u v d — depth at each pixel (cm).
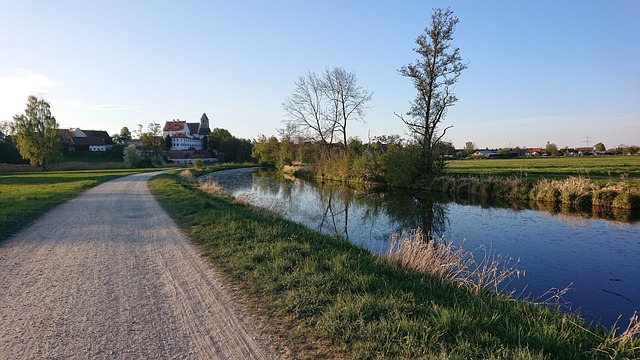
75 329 422
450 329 404
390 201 2233
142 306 489
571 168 3816
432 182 2708
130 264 684
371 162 3350
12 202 1488
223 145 10206
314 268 612
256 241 819
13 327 427
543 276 875
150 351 372
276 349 376
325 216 1725
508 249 1112
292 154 5953
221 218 1081
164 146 10831
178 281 588
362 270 615
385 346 370
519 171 3466
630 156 7869
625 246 1133
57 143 6350
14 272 638
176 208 1408
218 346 383
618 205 1744
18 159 7269
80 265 679
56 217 1234
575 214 1691
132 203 1608
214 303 498
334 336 397
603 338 421
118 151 9606
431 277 635
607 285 813
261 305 489
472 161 6388
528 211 1803
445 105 2783
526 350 359
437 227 1452
